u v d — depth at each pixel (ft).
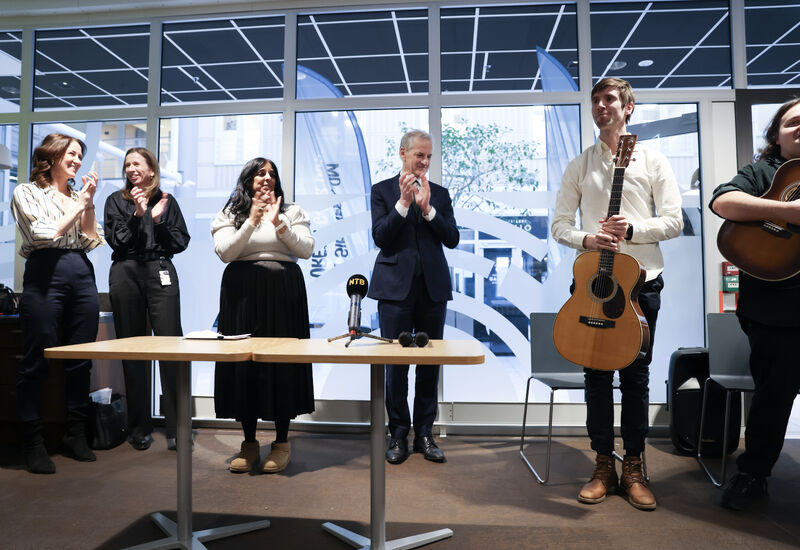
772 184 6.10
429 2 10.61
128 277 9.13
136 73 11.25
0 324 9.29
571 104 10.46
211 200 10.96
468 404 10.24
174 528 5.82
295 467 8.21
